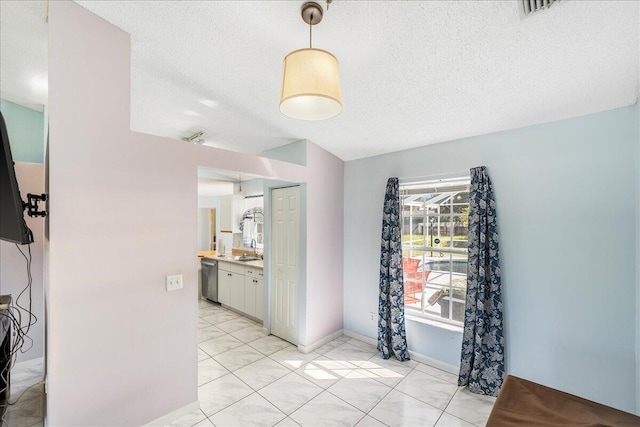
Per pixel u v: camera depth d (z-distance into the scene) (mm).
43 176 2861
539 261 2293
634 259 1911
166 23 1775
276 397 2391
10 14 1781
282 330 3549
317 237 3342
